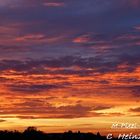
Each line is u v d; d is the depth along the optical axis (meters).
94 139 53.72
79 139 55.50
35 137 61.91
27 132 62.91
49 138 59.78
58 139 58.69
